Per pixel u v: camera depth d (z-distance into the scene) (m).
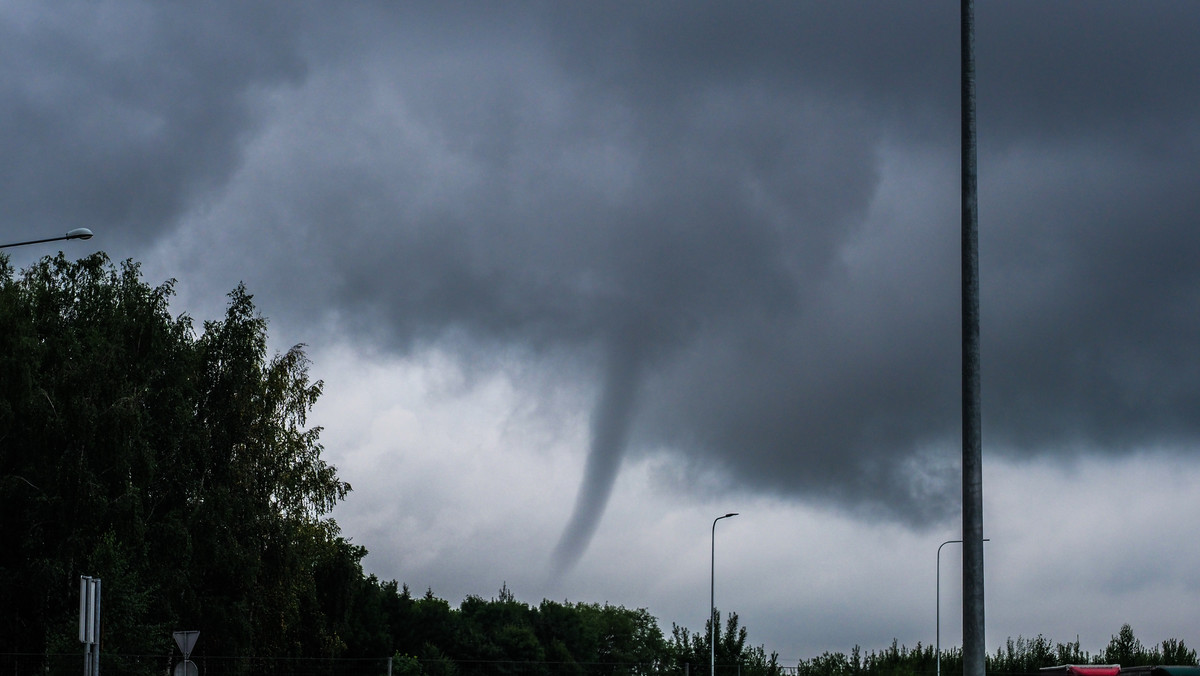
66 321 61.78
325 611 76.19
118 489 54.91
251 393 66.00
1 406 53.69
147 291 63.19
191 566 59.72
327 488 67.31
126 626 46.00
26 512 54.25
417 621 111.69
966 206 14.79
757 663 64.19
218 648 59.44
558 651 135.75
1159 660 63.03
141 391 58.16
